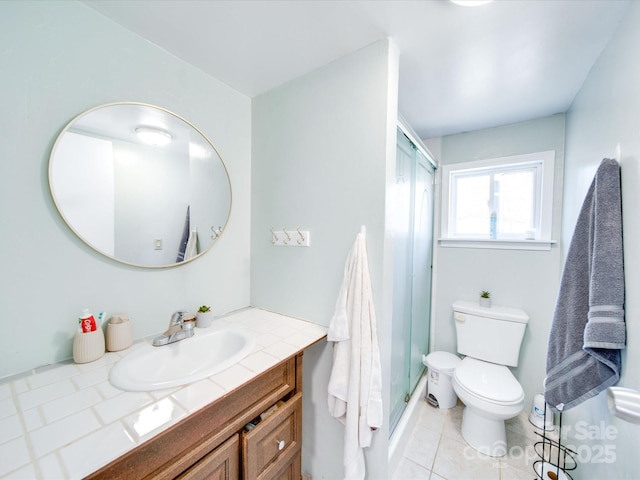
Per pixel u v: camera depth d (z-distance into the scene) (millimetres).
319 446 1275
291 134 1334
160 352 957
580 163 1370
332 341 1174
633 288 778
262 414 927
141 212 1055
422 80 1332
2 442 529
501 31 992
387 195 1066
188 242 1222
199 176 1259
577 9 883
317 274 1253
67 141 863
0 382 745
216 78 1318
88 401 665
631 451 753
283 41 1062
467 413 1569
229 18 943
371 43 1068
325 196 1217
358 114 1110
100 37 930
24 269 798
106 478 522
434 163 2072
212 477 723
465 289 2041
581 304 975
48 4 821
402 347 1597
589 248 952
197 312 1199
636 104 809
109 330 935
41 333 832
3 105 753
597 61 1145
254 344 1016
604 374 873
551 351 1066
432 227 2166
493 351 1771
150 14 929
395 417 1492
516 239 1848
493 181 1999
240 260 1485
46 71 822
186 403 668
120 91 988
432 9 890
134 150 1028
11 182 771
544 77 1299
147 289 1094
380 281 1067
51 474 464
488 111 1674
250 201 1531
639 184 771
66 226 875
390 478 1251
